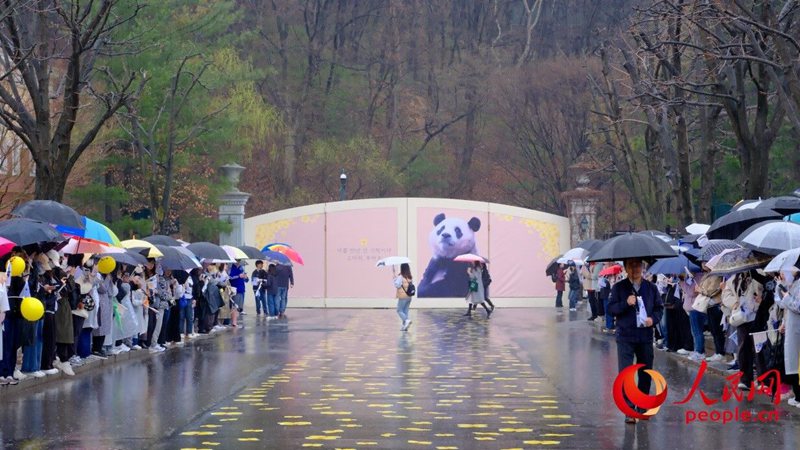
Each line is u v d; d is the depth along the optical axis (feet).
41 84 72.69
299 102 209.97
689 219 90.99
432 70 222.48
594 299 113.91
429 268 150.92
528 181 211.20
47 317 57.72
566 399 51.26
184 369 65.57
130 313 72.38
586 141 191.52
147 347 77.41
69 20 73.61
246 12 208.85
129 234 142.10
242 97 165.17
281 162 207.72
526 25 227.40
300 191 203.10
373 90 221.66
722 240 60.54
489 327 108.17
